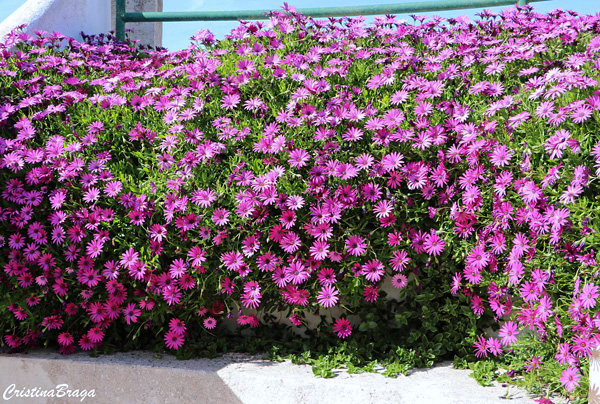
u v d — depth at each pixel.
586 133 2.51
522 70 3.12
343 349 2.88
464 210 2.77
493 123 2.76
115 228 3.04
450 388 2.48
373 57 3.62
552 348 2.52
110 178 3.08
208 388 2.69
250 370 2.74
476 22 3.87
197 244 2.95
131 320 3.10
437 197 2.89
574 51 3.30
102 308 2.99
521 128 2.74
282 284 2.82
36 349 3.11
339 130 3.07
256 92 3.42
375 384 2.54
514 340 2.55
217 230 2.89
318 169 2.88
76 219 3.01
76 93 3.54
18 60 3.93
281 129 3.19
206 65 3.54
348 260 2.88
